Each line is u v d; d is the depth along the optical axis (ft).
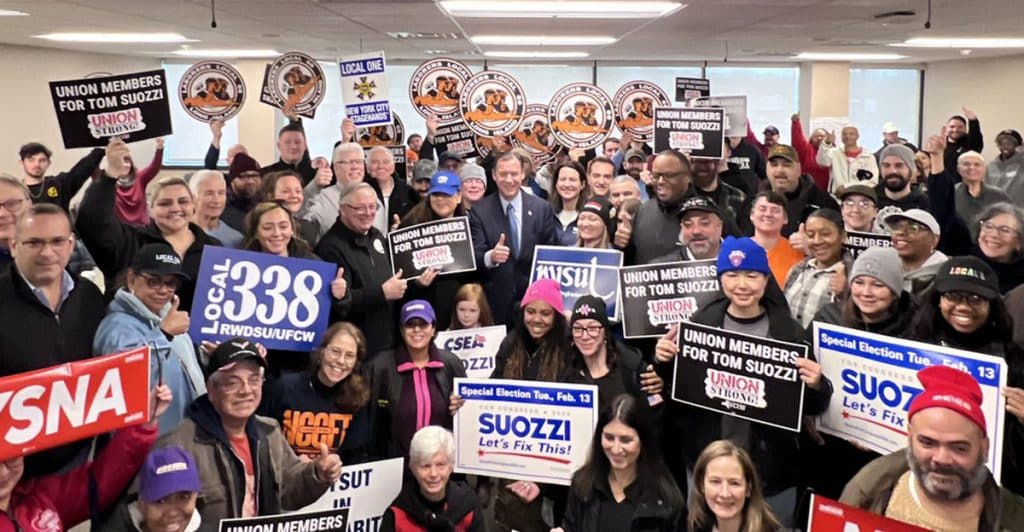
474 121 29.04
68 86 17.19
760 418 11.49
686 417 12.64
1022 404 9.79
